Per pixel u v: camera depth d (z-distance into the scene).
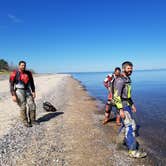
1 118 5.39
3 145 3.63
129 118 3.39
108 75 5.19
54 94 10.39
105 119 5.32
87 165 3.12
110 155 3.46
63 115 6.01
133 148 3.44
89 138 4.21
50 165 3.07
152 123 5.53
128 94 3.35
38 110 6.45
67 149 3.66
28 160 3.18
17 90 4.62
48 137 4.18
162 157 3.48
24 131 4.41
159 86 17.75
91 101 9.08
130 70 3.31
